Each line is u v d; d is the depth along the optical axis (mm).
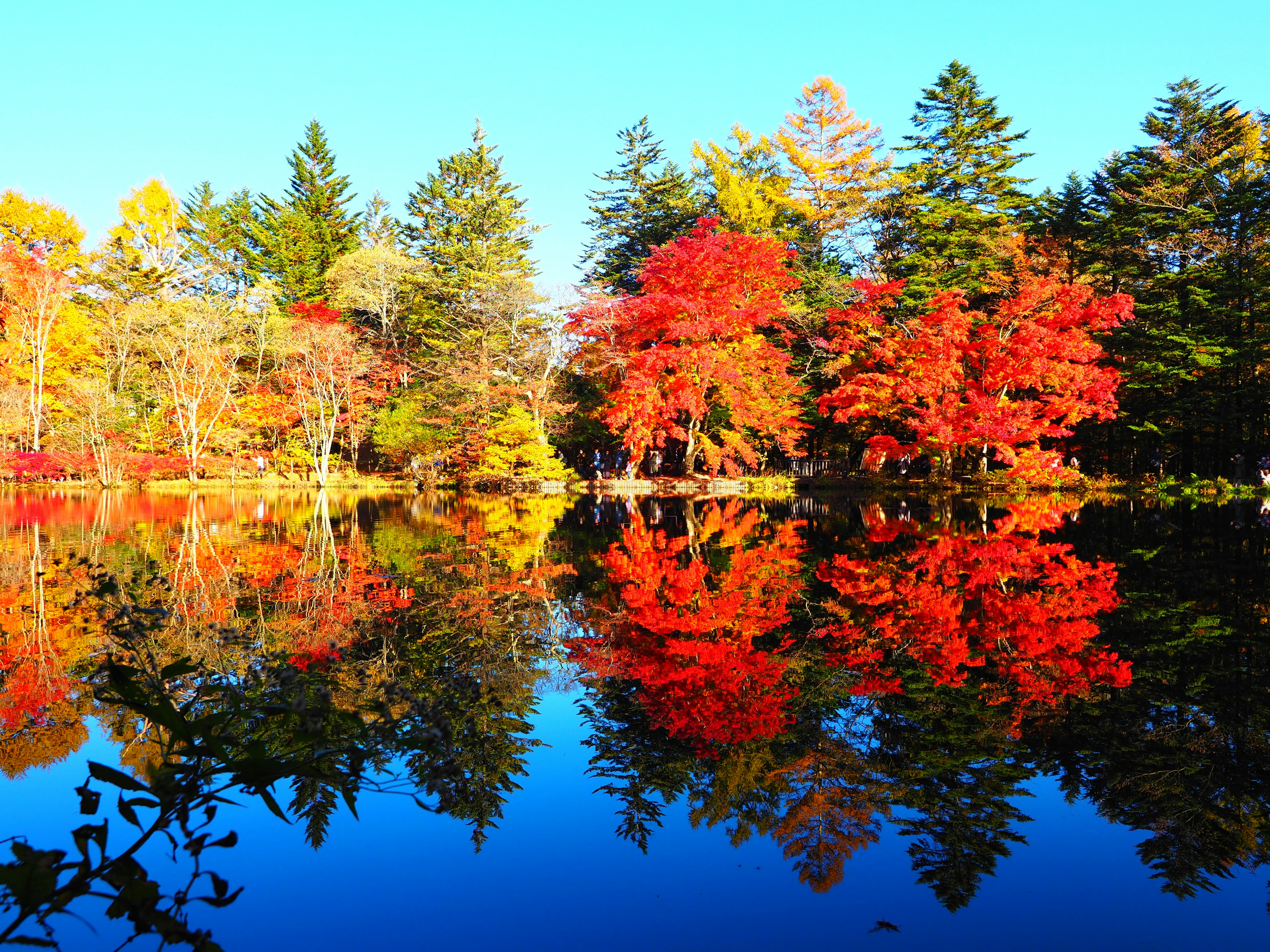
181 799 1796
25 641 5617
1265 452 24969
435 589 8023
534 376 29703
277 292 40531
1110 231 27297
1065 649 5758
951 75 33812
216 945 1720
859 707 4547
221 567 9422
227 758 1818
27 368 30953
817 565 9836
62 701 4359
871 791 3479
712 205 39312
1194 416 23891
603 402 31250
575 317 27828
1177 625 6398
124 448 30594
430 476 31547
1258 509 18359
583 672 5199
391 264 38094
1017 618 6742
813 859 2922
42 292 29234
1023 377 22734
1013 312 23641
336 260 43031
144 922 1615
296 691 2092
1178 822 3143
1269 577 8609
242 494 27219
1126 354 25688
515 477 28328
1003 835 3070
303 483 32281
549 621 6633
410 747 2115
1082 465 29047
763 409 27609
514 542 12406
